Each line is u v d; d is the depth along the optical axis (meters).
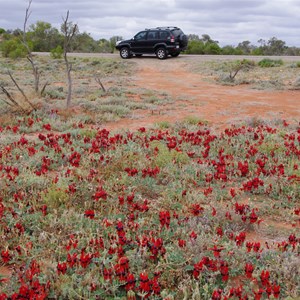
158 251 5.34
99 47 59.06
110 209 6.82
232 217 6.64
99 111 16.44
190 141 11.47
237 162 9.78
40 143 10.92
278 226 6.79
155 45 37.03
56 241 5.83
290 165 9.64
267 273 4.58
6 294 4.57
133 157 9.57
